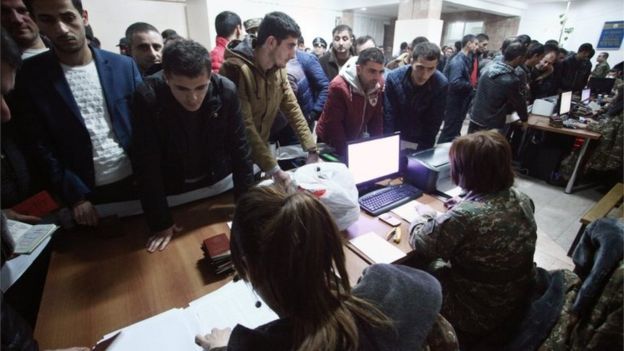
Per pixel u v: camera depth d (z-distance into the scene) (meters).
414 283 0.53
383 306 0.48
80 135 1.19
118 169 1.28
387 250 1.18
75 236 1.19
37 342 0.74
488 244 1.07
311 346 0.42
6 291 0.89
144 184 1.15
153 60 1.94
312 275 0.43
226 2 5.87
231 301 0.90
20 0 1.17
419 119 2.15
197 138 1.28
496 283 1.13
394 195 1.56
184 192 1.41
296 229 0.42
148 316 0.86
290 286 0.44
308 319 0.44
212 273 1.01
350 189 1.27
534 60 3.56
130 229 1.25
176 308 0.88
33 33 1.24
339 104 1.84
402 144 2.04
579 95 4.79
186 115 1.18
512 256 1.08
